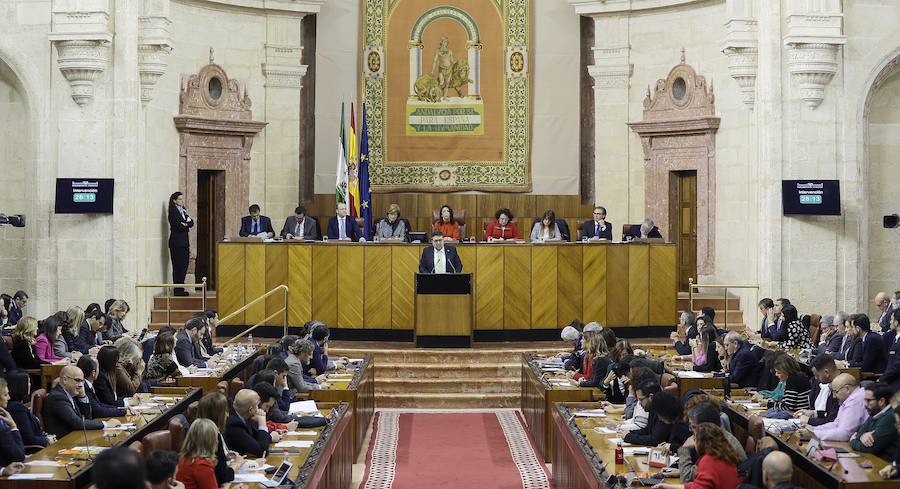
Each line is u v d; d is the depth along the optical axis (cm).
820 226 1703
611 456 805
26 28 1683
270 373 970
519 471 1118
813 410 956
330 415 991
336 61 2083
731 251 1888
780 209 1702
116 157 1688
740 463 704
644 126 2006
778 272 1702
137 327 1722
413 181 2097
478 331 1650
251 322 1681
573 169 2097
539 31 2089
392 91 2095
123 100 1689
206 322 1398
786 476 614
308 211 2073
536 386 1241
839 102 1697
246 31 2011
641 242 1700
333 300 1661
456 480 1080
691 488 680
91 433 855
